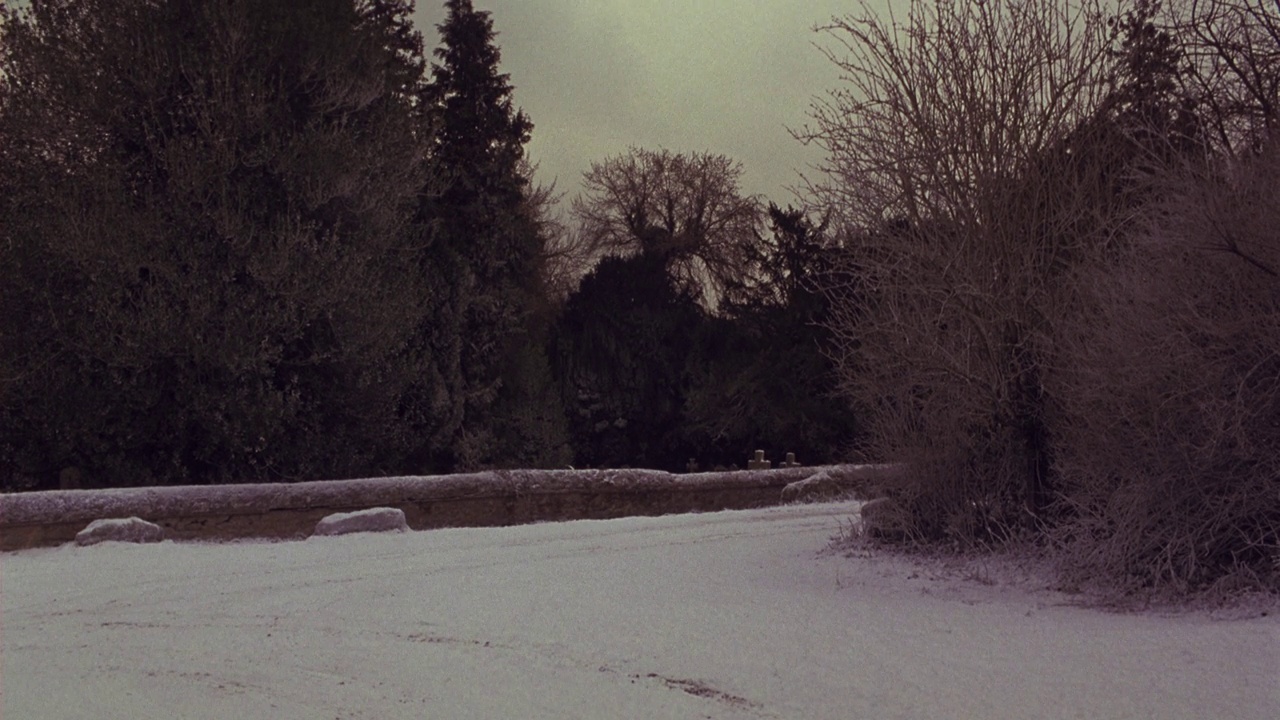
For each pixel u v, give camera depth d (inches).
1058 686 244.2
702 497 760.3
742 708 240.7
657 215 2012.8
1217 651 264.1
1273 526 335.3
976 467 442.9
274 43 968.3
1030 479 426.9
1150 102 435.5
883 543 462.3
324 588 405.7
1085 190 434.6
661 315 1670.8
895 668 265.9
